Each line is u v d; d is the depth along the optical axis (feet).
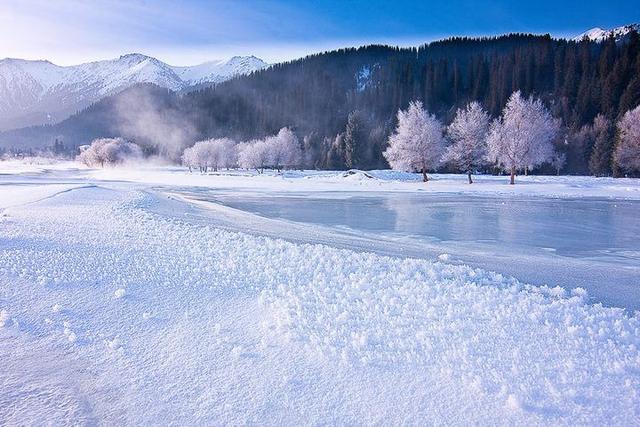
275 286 25.44
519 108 160.66
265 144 339.98
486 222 65.36
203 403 13.52
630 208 87.76
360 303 22.25
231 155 391.04
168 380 14.80
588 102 329.11
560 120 295.07
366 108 533.14
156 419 12.77
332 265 32.01
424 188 142.41
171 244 37.50
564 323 20.01
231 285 25.14
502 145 156.35
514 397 13.33
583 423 12.51
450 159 173.06
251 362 15.92
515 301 23.43
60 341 17.39
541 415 12.84
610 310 22.77
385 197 113.39
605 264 37.32
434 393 13.93
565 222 66.03
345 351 16.33
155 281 25.14
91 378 14.89
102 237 38.78
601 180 171.22
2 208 61.00
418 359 15.97
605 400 13.62
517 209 84.99
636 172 201.67
